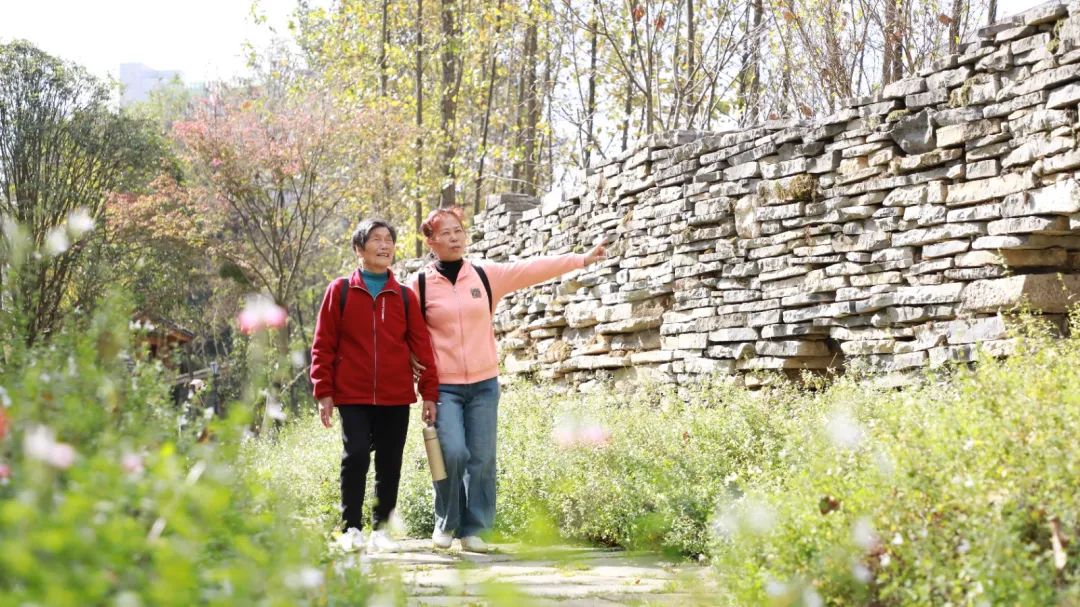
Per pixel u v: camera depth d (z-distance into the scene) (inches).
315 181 976.9
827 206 291.4
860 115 283.3
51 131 1000.9
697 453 237.5
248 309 141.2
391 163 912.3
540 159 779.4
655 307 358.9
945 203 259.9
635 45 572.4
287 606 72.9
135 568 69.5
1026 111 241.3
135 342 119.7
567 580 182.1
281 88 1133.1
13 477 79.7
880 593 114.6
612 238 381.1
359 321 216.5
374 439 222.4
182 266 1066.1
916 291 264.1
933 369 252.4
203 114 1003.9
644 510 223.8
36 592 60.4
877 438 146.1
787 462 185.2
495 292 235.1
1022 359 163.2
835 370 295.1
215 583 79.5
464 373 228.5
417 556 218.5
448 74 827.4
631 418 280.8
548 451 263.4
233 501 103.6
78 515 66.8
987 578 104.8
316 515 175.5
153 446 102.5
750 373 315.0
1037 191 237.5
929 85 265.6
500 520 244.5
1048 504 115.6
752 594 127.0
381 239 219.1
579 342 401.4
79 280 520.4
